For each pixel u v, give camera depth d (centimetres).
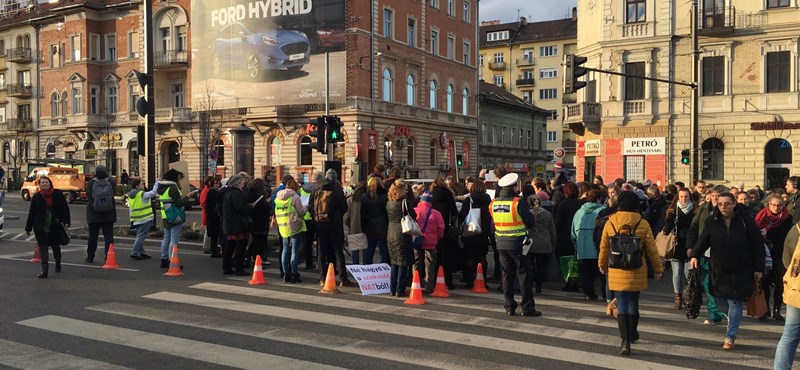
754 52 2930
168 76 4750
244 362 648
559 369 636
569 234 1111
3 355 667
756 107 2928
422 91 4684
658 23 3069
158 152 4753
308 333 766
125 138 4950
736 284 711
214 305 924
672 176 3053
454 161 5138
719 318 845
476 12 5519
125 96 4959
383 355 676
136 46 4897
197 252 1516
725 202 707
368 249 1142
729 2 2961
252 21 4097
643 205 1270
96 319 828
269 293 1025
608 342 744
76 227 2189
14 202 3691
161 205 1259
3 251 1529
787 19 2861
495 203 892
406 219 977
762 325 855
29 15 5575
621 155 3159
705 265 835
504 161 6456
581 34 3419
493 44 8719
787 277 566
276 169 4219
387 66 4269
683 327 833
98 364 638
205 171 4284
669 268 1331
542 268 1087
